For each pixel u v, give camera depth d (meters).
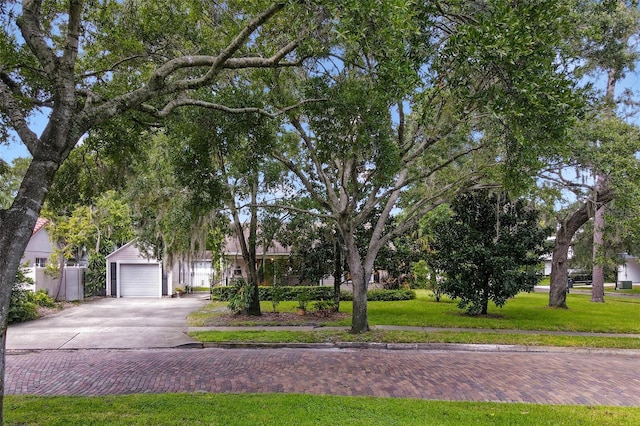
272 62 7.01
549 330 13.88
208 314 17.72
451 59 6.70
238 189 15.19
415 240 25.80
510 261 15.68
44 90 7.64
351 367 9.02
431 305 20.77
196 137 9.49
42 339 12.26
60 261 23.17
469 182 13.44
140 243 24.81
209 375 8.25
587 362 9.93
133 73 8.92
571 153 11.33
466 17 6.90
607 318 16.34
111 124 8.27
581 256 33.94
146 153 12.86
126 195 16.23
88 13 8.03
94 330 13.77
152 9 8.34
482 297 16.52
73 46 4.99
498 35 5.70
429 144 11.30
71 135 4.92
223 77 9.91
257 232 19.55
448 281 16.92
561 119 6.23
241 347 11.62
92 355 10.37
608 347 11.51
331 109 8.65
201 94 9.18
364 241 18.47
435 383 7.80
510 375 8.45
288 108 8.73
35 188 4.61
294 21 7.34
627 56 11.90
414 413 5.77
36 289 20.05
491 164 11.81
